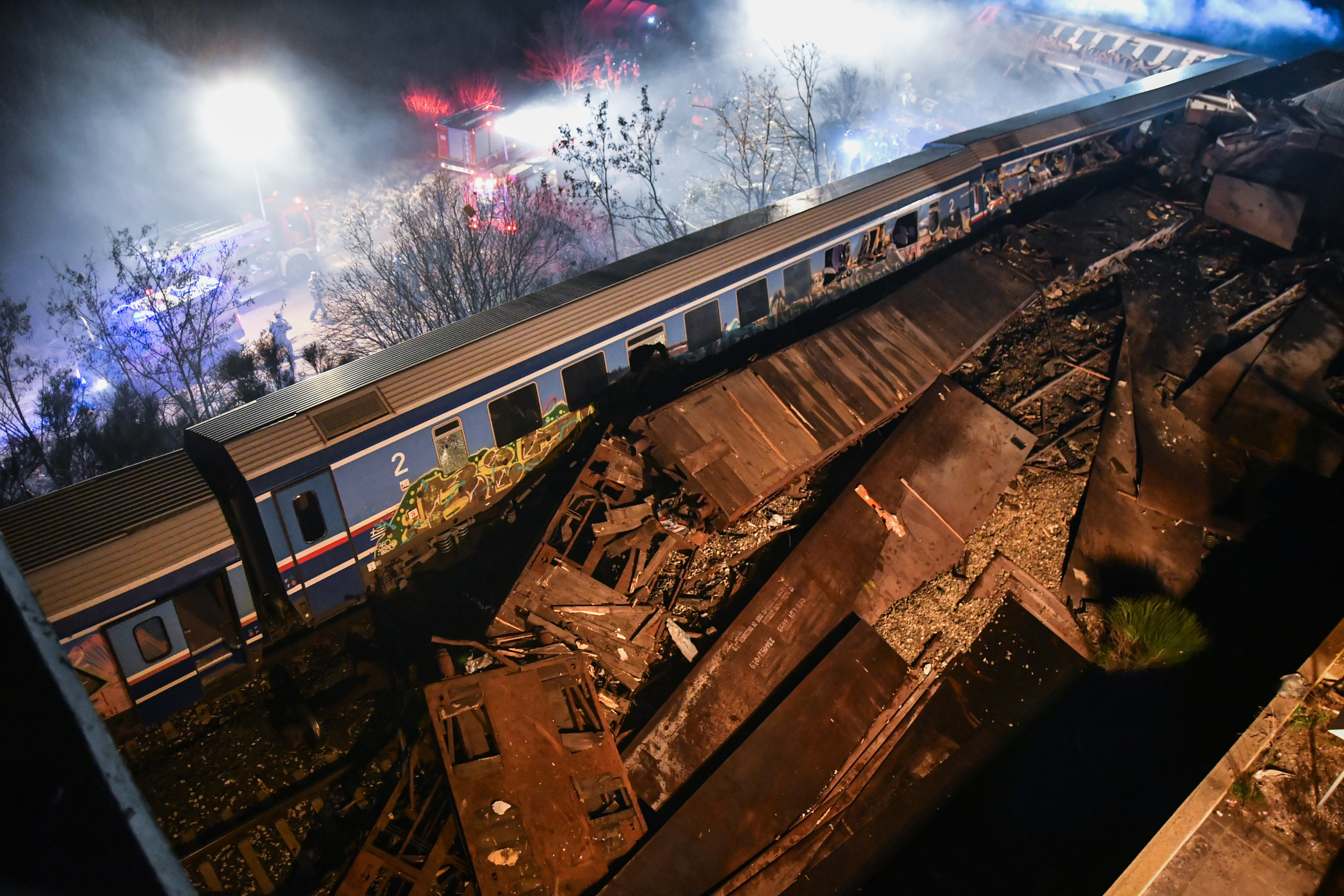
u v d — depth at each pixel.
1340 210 18.45
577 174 27.00
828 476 14.07
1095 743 11.74
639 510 12.54
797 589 12.15
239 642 11.05
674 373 14.59
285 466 10.87
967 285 17.08
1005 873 10.49
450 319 19.95
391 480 11.99
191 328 20.12
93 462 16.64
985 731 11.88
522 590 11.57
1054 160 20.61
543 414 13.42
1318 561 13.50
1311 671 11.26
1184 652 12.38
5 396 19.64
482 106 25.98
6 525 9.87
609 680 11.20
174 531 10.17
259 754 10.59
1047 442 14.86
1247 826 9.81
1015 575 13.38
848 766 11.10
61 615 9.41
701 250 14.84
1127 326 16.66
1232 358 16.00
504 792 9.57
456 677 10.52
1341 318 16.83
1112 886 9.37
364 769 10.45
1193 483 14.37
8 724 2.21
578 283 14.35
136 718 10.55
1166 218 19.48
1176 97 22.25
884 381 14.95
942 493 13.58
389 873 9.27
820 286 16.66
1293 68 23.92
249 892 9.41
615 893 9.30
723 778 10.41
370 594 12.44
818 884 10.27
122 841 2.17
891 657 11.84
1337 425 15.14
